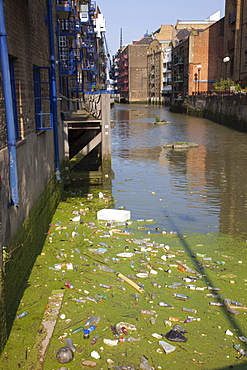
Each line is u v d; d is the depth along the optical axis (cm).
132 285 673
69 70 2139
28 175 763
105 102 1647
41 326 549
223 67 5478
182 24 9712
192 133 3303
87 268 746
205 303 625
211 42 6303
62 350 488
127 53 12075
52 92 1280
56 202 1198
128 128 3941
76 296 638
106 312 595
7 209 567
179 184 1465
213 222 1027
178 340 523
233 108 3762
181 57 6988
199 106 5459
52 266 748
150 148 2481
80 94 3269
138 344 518
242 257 805
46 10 1231
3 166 553
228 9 5103
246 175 1598
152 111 7419
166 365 479
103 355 496
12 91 736
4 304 512
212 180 1520
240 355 499
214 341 528
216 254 820
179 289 669
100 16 5734
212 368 475
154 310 602
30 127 830
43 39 1140
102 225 1006
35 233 816
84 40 3919
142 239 899
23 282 675
